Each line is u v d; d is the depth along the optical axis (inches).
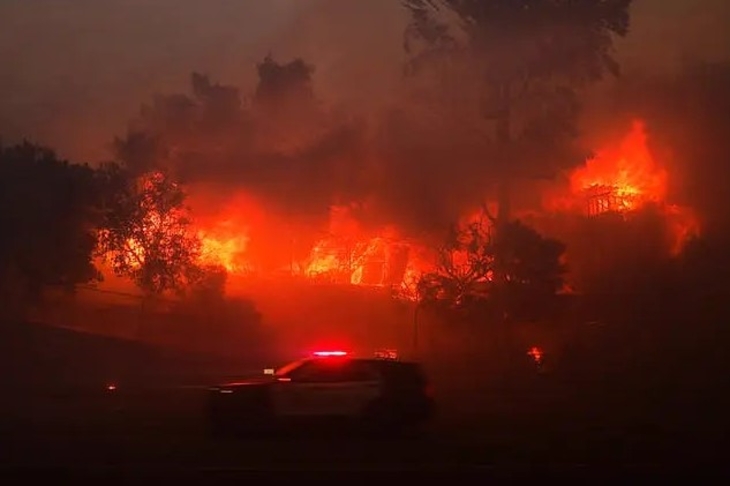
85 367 1930.4
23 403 1113.4
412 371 763.4
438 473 507.8
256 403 735.1
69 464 542.0
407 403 749.9
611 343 1889.8
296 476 493.0
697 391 1407.5
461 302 2213.3
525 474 506.0
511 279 2181.3
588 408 1093.1
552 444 671.1
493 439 711.1
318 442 693.3
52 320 2487.7
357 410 746.2
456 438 723.4
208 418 740.7
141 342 2255.2
